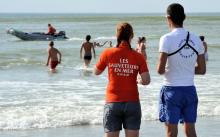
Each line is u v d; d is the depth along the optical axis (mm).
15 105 20906
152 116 18875
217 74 32625
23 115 18609
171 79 10258
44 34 75312
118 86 10102
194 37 10250
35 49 54344
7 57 45062
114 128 10164
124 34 10164
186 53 10164
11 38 82188
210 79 30031
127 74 10094
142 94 23891
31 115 18625
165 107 10391
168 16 10344
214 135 15961
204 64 10398
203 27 132750
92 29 125812
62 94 24125
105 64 10266
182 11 10266
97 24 168125
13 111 19438
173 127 10336
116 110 10102
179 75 10219
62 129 16875
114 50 10172
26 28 136500
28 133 16203
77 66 38688
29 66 38219
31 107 20375
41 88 26344
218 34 94750
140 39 39781
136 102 10164
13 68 36875
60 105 20875
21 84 27969
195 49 10219
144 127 17250
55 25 160750
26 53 49094
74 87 26734
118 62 10109
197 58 10383
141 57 10164
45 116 18406
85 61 38469
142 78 10156
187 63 10203
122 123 10297
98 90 25594
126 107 10070
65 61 42281
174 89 10227
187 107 10344
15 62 40844
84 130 16766
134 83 10164
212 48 55938
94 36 93438
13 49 54562
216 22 188000
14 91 25141
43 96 23484
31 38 74812
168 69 10281
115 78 10125
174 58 10164
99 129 16953
